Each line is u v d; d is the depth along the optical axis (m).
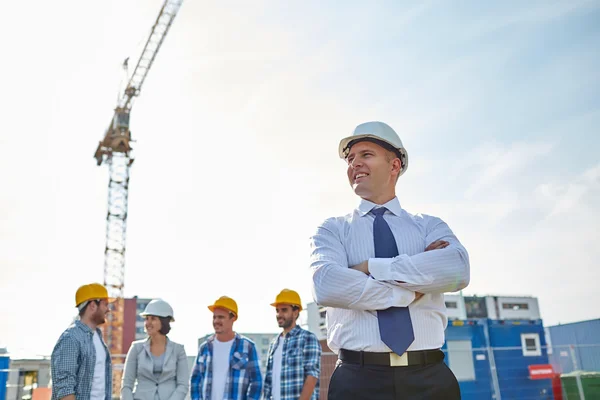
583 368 13.61
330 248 2.35
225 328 5.93
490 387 13.21
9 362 10.01
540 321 14.34
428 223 2.46
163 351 5.95
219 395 5.69
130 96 70.06
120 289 63.25
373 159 2.45
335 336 2.27
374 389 2.10
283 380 5.80
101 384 4.70
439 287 2.14
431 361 2.16
